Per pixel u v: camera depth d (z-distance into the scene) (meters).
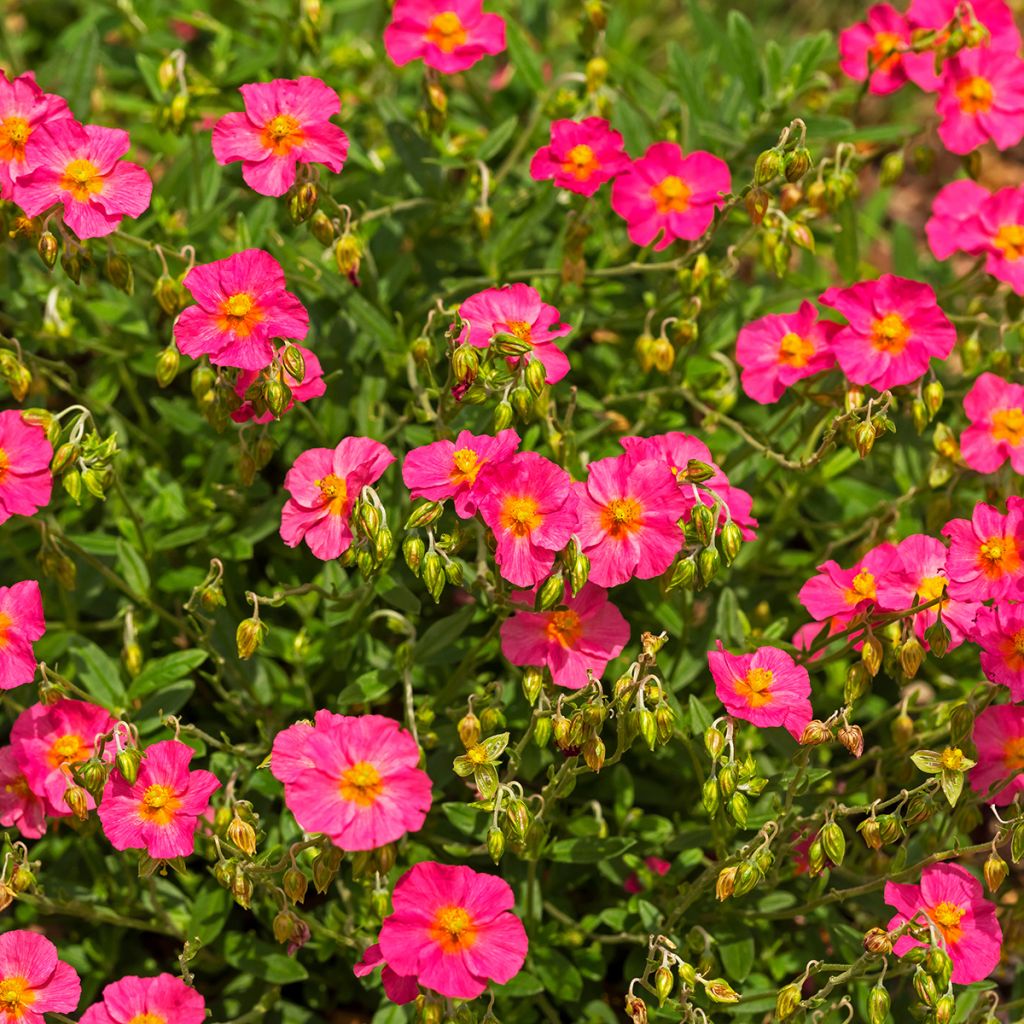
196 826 0.94
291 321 0.93
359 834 0.89
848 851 0.97
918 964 0.90
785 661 0.93
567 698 0.91
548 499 0.92
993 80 1.01
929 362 0.96
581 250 0.99
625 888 0.97
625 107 1.04
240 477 0.96
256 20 1.07
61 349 1.02
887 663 0.94
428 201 1.01
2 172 0.95
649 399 1.00
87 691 0.97
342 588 0.98
